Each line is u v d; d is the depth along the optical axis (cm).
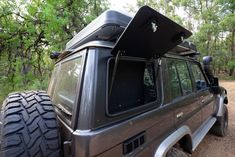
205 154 372
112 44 164
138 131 168
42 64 804
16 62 716
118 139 148
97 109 140
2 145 130
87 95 140
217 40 2386
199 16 2388
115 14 169
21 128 134
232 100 913
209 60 398
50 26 702
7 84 704
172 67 248
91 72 145
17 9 714
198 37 2148
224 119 459
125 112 161
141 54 184
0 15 690
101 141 136
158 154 191
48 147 132
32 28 702
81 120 136
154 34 155
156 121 193
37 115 144
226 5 2062
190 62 319
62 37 791
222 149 392
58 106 198
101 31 174
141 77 215
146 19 138
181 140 259
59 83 221
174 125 228
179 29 164
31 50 773
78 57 169
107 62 155
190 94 287
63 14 782
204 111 352
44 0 713
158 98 204
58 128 144
